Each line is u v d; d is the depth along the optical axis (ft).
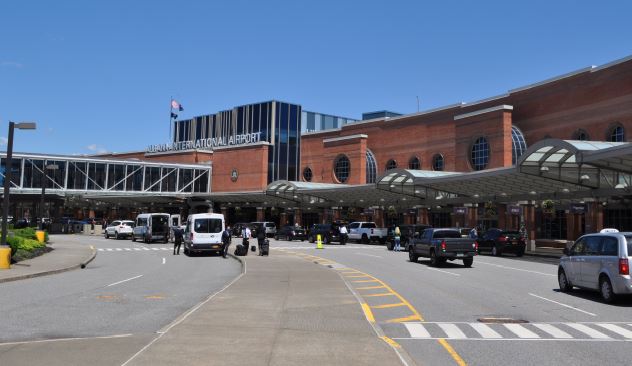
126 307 44.16
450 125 205.67
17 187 233.76
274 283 59.21
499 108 173.99
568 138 163.12
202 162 295.89
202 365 24.35
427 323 38.47
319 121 339.16
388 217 206.59
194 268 85.92
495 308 45.62
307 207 232.32
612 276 47.88
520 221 147.95
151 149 332.60
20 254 93.09
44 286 59.00
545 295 54.19
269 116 278.46
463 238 90.07
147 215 167.63
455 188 160.25
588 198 124.67
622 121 146.10
